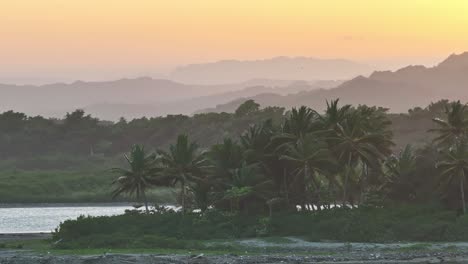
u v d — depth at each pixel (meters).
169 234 111.00
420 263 86.56
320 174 119.00
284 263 86.38
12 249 103.12
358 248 99.25
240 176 117.75
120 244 104.62
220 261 86.88
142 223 114.94
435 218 110.44
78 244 105.75
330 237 107.50
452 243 102.75
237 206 117.75
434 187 118.00
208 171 121.94
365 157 117.31
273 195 120.44
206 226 113.06
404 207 115.50
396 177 122.81
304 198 122.81
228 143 123.56
